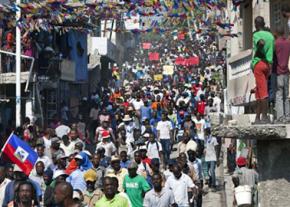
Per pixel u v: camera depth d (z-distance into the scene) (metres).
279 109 16.62
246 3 34.72
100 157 28.77
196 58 91.81
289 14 18.27
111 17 32.81
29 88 46.94
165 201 23.09
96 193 24.16
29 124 40.56
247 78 32.94
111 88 79.44
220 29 41.34
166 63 105.31
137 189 24.22
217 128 15.17
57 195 15.07
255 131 14.77
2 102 45.00
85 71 64.00
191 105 58.25
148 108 47.69
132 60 118.31
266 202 15.27
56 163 29.09
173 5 30.44
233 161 40.75
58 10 31.45
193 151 31.36
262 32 16.45
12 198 20.48
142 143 36.06
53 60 49.22
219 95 60.47
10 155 25.17
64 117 55.28
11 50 44.44
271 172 15.26
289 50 16.75
